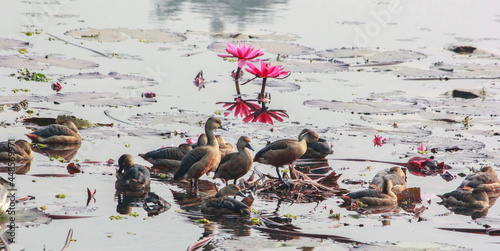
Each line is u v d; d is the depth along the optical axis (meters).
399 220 11.80
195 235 10.66
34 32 29.11
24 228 10.62
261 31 31.83
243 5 41.28
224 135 16.56
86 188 12.79
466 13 40.16
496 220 11.88
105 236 10.47
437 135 17.31
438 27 35.47
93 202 12.05
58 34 29.05
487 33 34.09
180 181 13.77
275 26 33.53
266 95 21.03
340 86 22.66
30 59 23.98
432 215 12.13
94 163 14.38
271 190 13.30
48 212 11.40
